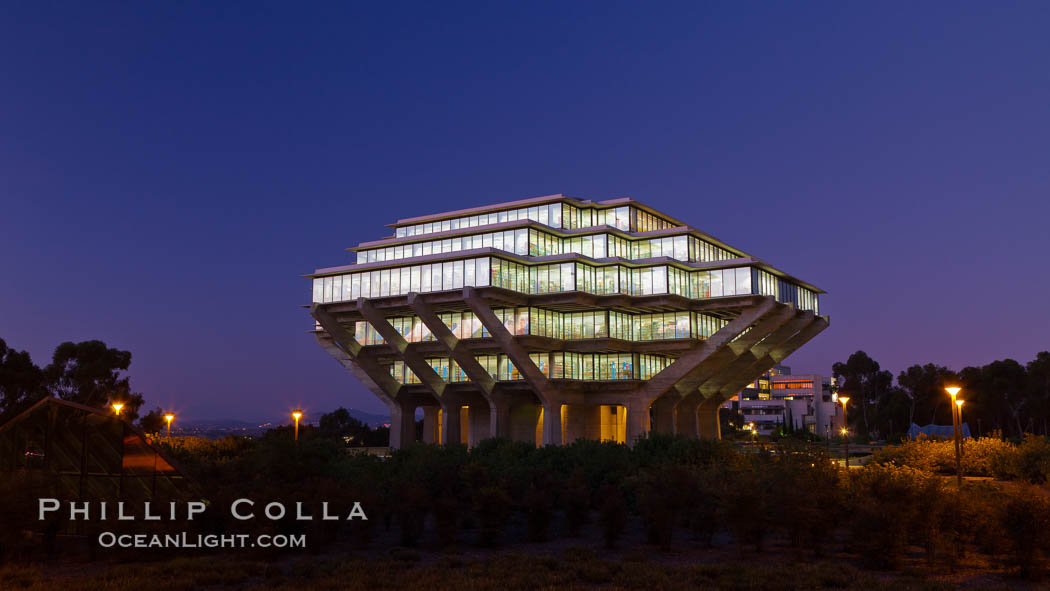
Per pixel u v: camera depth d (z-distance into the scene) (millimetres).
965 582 17781
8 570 18422
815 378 160000
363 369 77438
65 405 23953
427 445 36906
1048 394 108625
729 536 25078
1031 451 38656
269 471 26734
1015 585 17453
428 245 77562
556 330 72000
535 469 27688
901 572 19016
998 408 110625
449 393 78750
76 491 23641
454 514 23406
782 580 17484
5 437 24219
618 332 71500
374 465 31500
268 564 19969
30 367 61031
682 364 70812
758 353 81250
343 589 17312
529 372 68750
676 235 73312
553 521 28438
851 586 16922
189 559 20094
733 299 69188
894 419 120562
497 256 66062
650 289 68938
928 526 19453
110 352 68625
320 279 75062
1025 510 18359
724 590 16953
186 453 37656
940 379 122438
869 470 24422
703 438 38219
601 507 23375
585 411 77312
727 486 22203
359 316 75125
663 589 17031
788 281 77438
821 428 156125
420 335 75000
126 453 23578
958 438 31250
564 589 17156
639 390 72688
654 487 23453
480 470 25328
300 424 54688
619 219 77625
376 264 71312
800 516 20391
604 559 21188
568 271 68000
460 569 19922
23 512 20266
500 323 65812
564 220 76375
